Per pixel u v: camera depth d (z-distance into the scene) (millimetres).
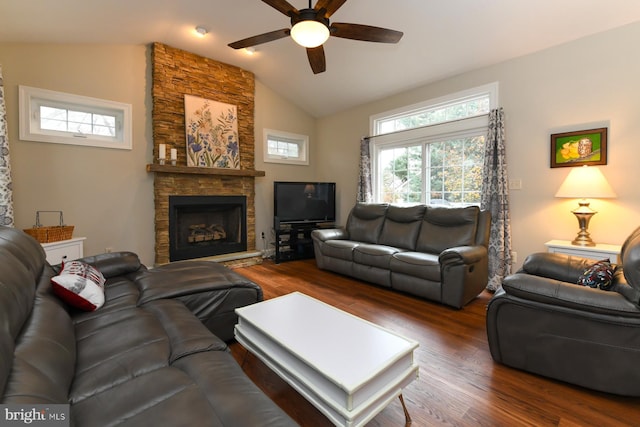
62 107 3338
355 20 3057
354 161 5184
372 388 1197
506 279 1798
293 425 869
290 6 2035
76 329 1450
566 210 2979
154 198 3936
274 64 4383
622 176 2660
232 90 4520
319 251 4234
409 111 4309
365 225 4250
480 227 3271
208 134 4254
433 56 3482
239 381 1092
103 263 2295
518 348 1788
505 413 1469
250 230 4793
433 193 4129
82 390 981
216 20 3256
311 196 5078
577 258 2115
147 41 3729
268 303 1937
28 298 1224
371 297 3156
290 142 5566
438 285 2902
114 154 3645
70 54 3318
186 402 930
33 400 728
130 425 829
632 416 1444
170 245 3979
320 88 4797
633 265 1469
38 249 1787
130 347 1264
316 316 1735
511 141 3311
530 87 3160
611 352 1529
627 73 2613
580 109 2859
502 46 3129
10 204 2797
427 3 2779
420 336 2287
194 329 1487
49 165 3229
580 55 2846
